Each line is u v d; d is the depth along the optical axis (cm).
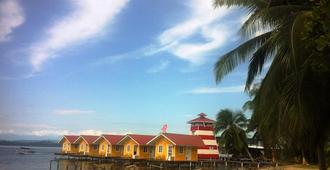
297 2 1742
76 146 8150
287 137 1653
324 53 1177
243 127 7888
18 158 9481
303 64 1423
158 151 6366
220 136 8012
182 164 6081
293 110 1498
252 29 1642
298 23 1374
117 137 7312
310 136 1633
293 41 1378
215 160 6506
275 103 1628
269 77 1623
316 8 1046
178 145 6091
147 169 5956
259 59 1894
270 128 1758
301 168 5319
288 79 1541
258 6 1842
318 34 1091
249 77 1944
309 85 1492
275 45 1673
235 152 8144
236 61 1881
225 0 1838
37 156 10994
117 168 6156
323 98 1538
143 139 6656
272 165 6212
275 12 1588
